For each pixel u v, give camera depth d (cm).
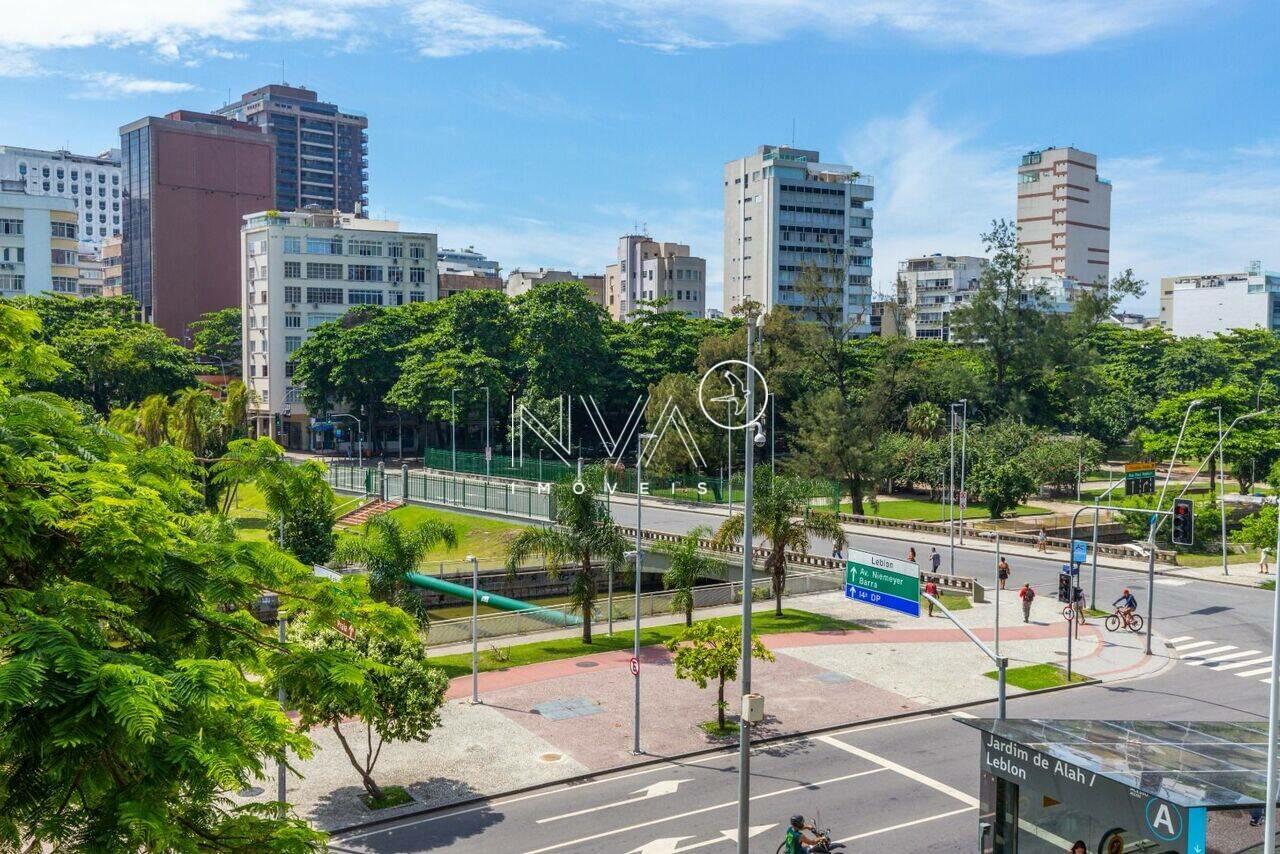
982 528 7506
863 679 3800
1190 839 1572
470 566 6106
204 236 16075
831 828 2459
